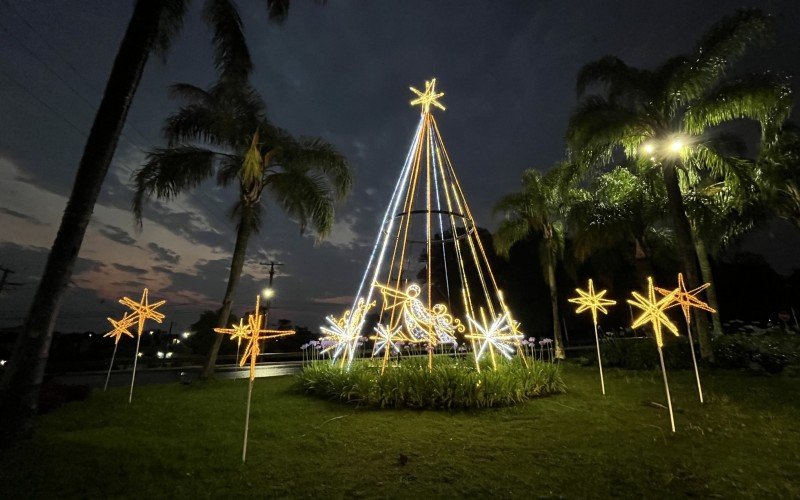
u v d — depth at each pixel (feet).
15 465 18.58
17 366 22.06
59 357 97.25
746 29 45.50
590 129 49.01
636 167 60.39
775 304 111.24
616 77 50.19
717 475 17.47
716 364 44.21
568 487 16.70
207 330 115.65
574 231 64.80
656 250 77.05
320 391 33.73
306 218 52.08
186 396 35.78
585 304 36.22
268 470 18.63
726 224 59.06
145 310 35.88
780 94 43.96
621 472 17.90
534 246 113.39
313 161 52.01
